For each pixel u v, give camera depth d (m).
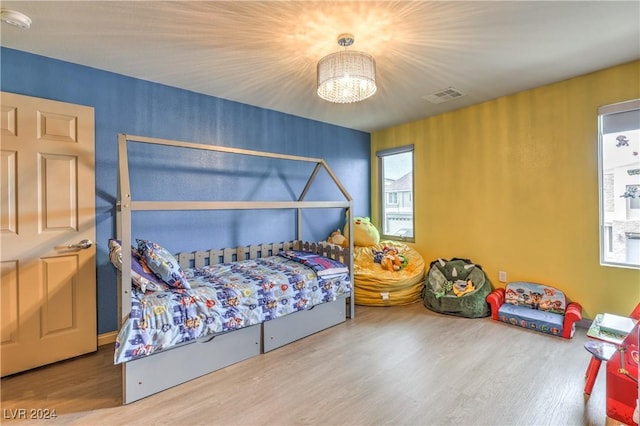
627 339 1.56
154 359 1.98
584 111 2.87
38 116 2.30
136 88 2.85
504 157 3.43
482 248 3.65
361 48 2.31
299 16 1.92
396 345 2.62
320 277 2.93
